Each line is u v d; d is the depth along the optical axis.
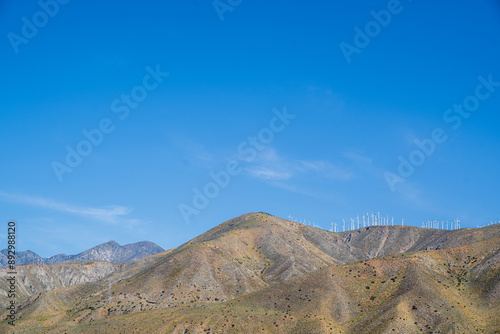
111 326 184.00
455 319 160.25
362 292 186.50
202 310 188.75
